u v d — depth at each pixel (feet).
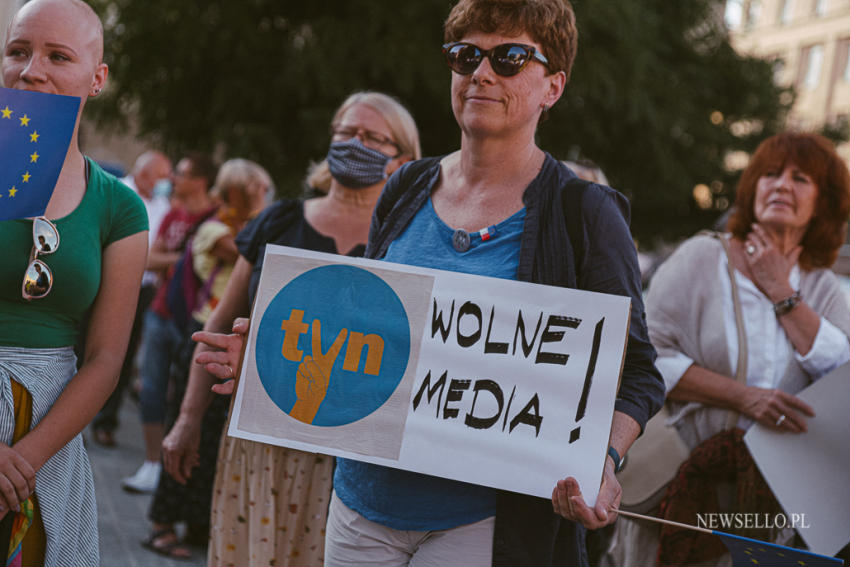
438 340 10.71
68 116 10.52
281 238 16.66
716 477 15.16
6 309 10.81
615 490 10.09
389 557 10.94
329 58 57.98
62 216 11.00
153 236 41.09
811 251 16.48
